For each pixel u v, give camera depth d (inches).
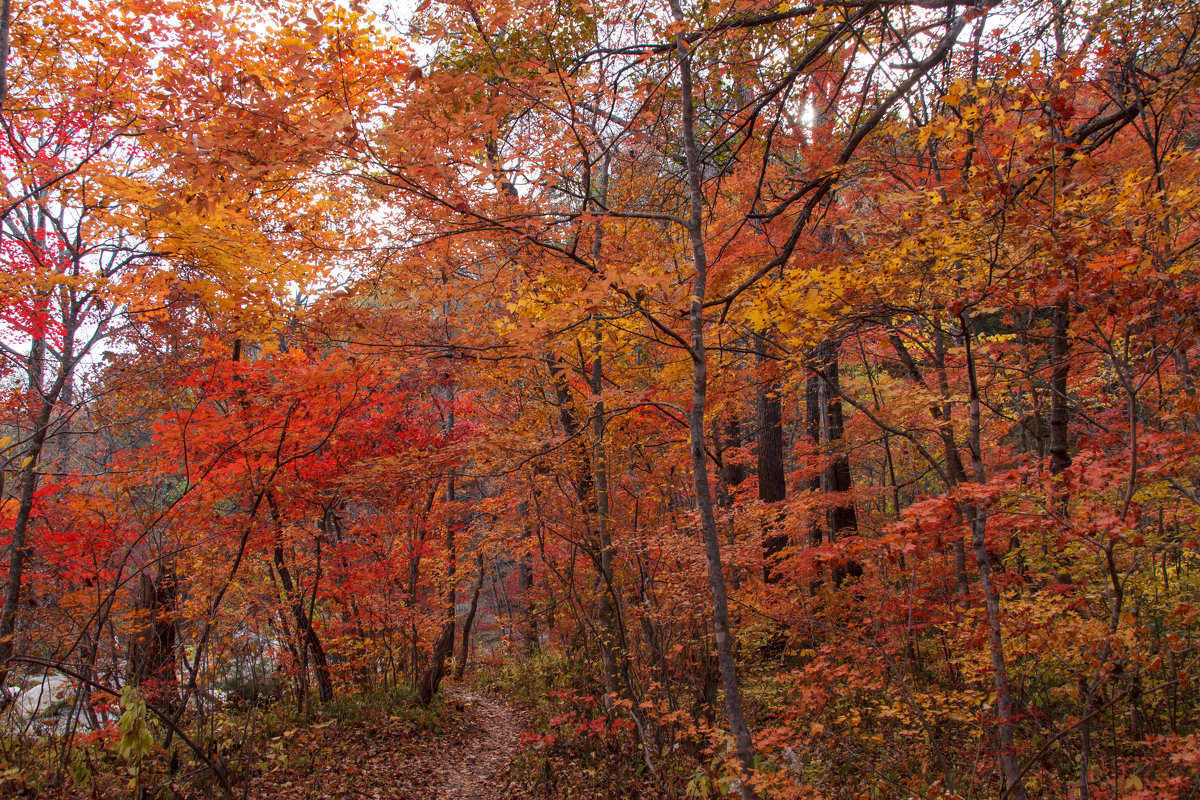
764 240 266.2
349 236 227.0
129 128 245.3
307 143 123.0
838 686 202.7
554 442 261.6
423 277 227.3
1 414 311.1
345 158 130.3
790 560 293.3
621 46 207.8
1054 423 233.9
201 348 282.7
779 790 157.6
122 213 217.0
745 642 313.9
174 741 240.7
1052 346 230.1
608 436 293.3
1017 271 149.6
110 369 315.3
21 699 257.4
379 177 142.3
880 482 613.9
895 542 129.0
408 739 327.0
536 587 536.7
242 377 250.1
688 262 246.4
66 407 318.3
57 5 224.5
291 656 337.1
